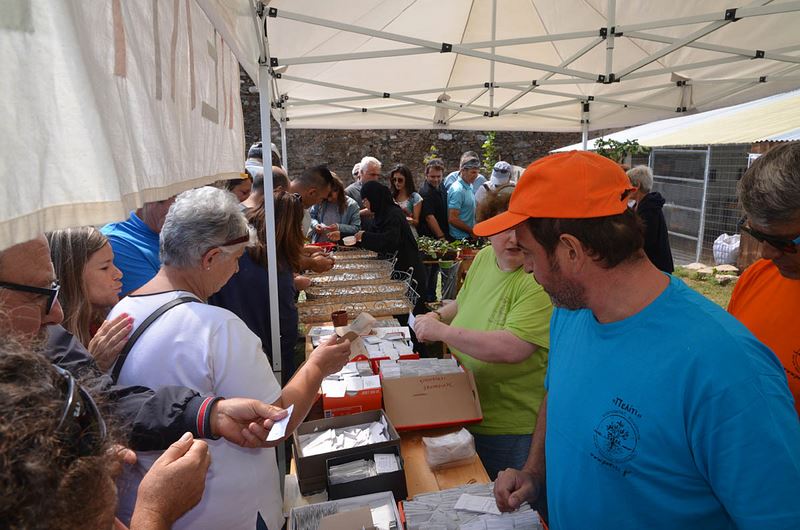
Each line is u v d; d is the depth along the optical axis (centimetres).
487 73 460
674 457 97
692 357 93
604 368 106
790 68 371
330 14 322
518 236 111
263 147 227
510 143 1184
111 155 59
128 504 122
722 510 97
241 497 135
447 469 176
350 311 317
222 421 115
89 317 161
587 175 101
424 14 364
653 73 332
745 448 87
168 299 138
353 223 532
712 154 877
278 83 438
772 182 118
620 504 104
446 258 489
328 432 182
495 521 142
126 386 122
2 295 97
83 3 60
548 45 410
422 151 1157
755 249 784
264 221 258
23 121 48
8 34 46
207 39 145
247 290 251
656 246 459
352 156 1138
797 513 85
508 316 193
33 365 51
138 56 81
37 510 43
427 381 202
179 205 144
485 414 207
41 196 51
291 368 283
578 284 107
